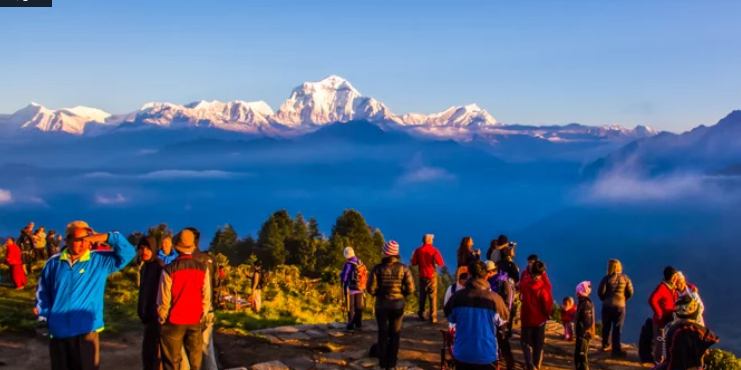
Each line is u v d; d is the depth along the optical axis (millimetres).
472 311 7422
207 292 7734
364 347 12102
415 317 15203
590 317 10273
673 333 7238
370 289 10117
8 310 14336
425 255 14562
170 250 9344
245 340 12219
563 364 11266
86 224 7352
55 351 7277
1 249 24922
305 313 21172
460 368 7422
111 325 12750
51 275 7250
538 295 10078
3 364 10016
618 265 11844
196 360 7746
